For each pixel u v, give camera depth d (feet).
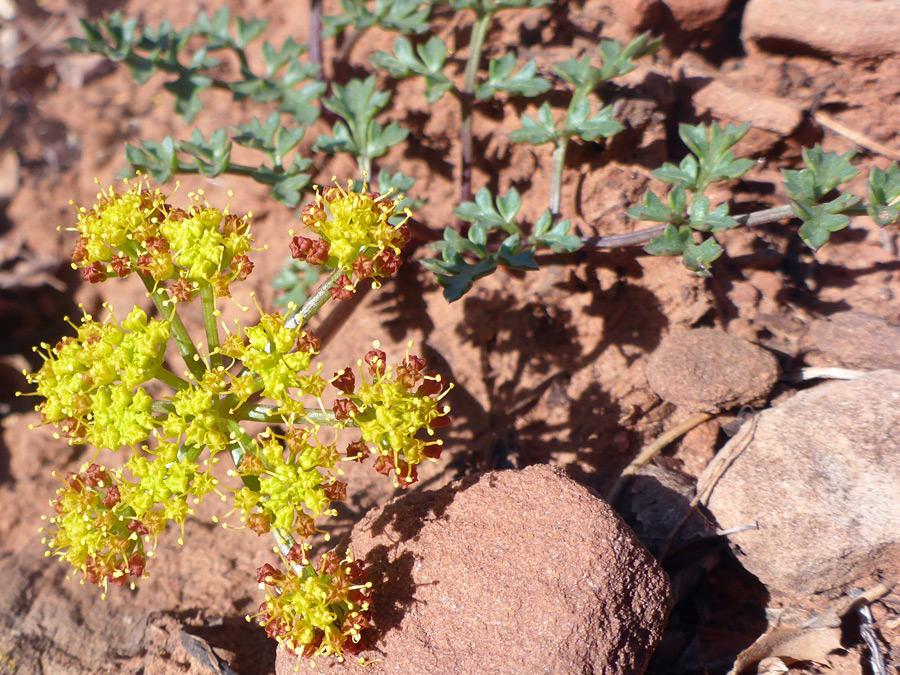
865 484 0.38
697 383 0.43
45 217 0.66
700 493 0.41
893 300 0.46
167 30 0.55
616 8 0.52
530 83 0.48
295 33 0.66
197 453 0.35
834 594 0.38
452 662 0.34
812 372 0.44
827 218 0.39
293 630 0.33
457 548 0.36
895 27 0.46
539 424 0.48
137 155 0.47
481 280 0.52
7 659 0.44
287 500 0.34
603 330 0.49
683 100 0.51
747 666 0.38
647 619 0.35
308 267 0.54
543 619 0.34
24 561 0.49
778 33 0.49
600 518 0.36
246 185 0.59
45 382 0.36
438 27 0.57
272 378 0.35
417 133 0.57
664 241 0.42
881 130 0.48
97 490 0.35
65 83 0.76
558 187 0.47
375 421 0.34
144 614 0.45
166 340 0.36
